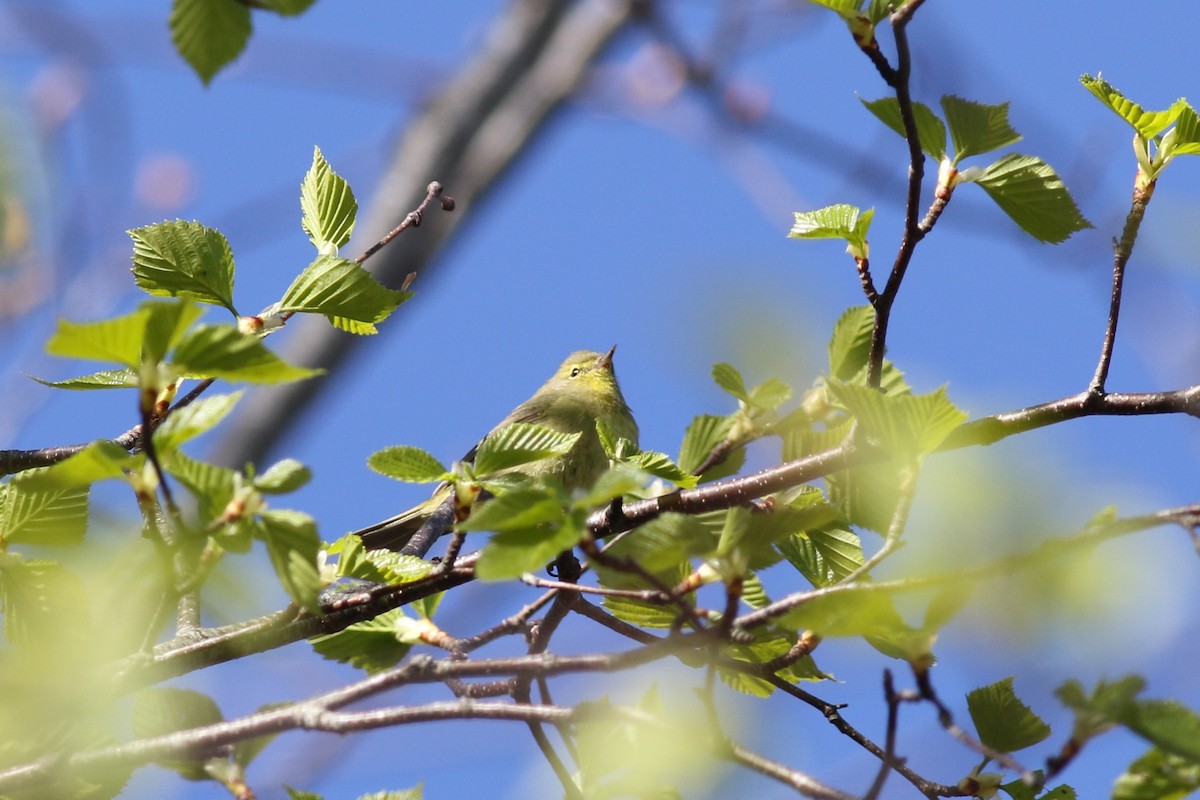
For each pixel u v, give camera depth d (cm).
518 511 561
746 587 791
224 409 566
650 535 580
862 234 729
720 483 796
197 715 764
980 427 764
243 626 747
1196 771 529
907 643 561
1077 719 533
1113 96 721
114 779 729
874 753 743
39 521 716
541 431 689
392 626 783
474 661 618
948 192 735
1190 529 555
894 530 603
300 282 786
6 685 655
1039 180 739
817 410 803
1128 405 746
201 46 583
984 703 707
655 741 718
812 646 720
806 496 778
